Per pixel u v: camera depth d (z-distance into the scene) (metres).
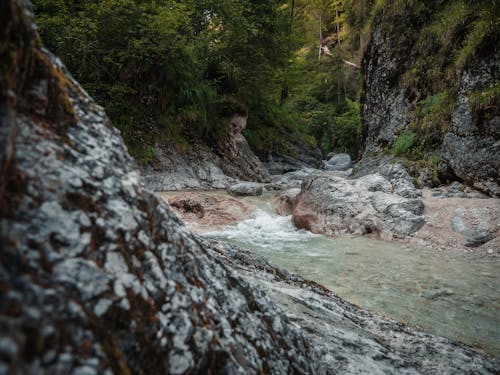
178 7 11.98
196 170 12.37
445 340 2.61
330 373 1.64
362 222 6.87
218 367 1.02
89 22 9.68
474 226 6.07
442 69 10.94
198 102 13.44
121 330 0.80
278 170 19.05
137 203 1.06
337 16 31.28
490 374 2.16
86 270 0.79
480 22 9.17
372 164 12.12
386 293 3.85
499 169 7.70
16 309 0.60
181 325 0.95
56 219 0.80
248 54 16.23
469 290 3.96
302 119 27.50
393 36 13.15
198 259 1.29
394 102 12.96
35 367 0.58
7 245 0.67
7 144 0.71
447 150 9.05
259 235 6.78
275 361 1.30
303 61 25.52
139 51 10.90
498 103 7.87
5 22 0.79
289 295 2.58
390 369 1.87
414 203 6.93
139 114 11.80
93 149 1.03
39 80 0.97
